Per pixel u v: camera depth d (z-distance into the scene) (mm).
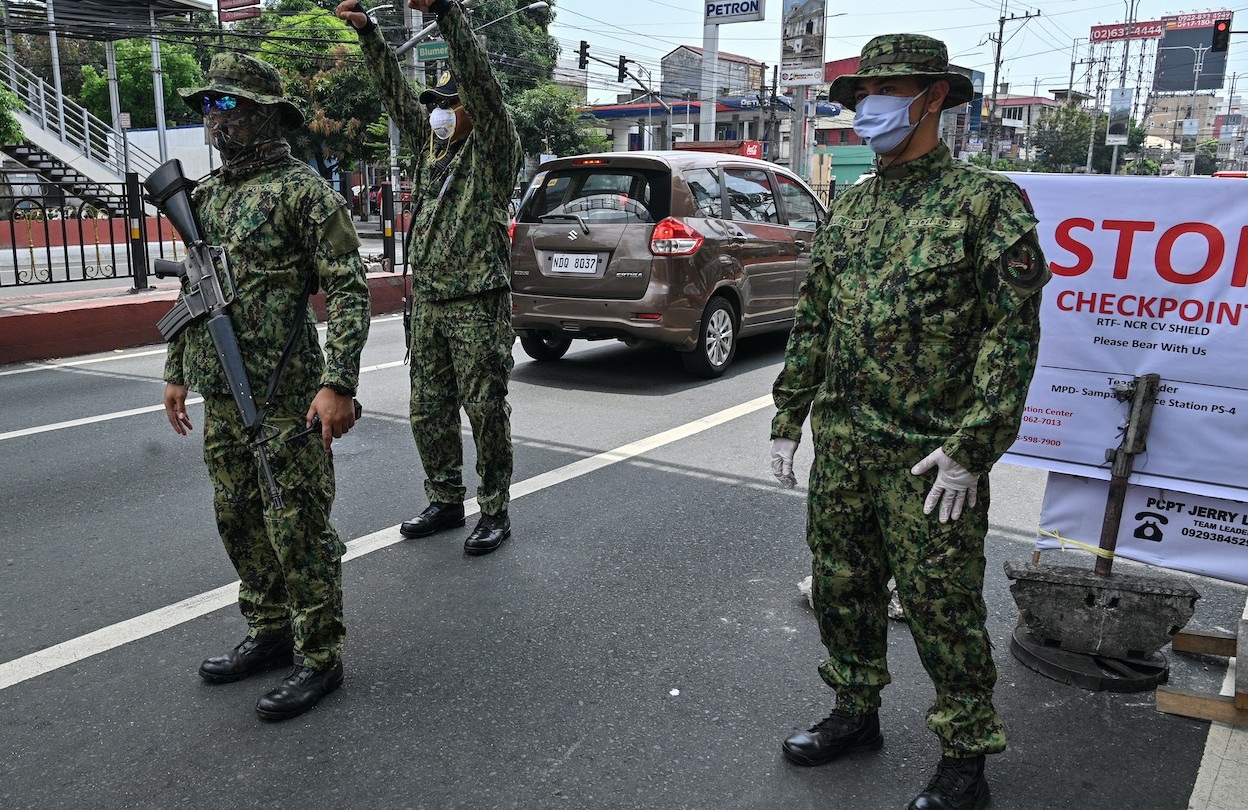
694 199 6863
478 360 3711
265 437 2529
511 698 2738
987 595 3477
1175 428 2846
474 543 3793
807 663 2955
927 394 2072
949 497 2012
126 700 2715
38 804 2250
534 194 7137
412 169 3906
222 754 2459
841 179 59469
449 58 3285
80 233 10570
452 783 2338
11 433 5574
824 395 2250
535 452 5238
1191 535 2908
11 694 2742
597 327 6777
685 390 6879
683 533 4043
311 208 2512
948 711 2215
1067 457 3016
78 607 3301
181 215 2590
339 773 2379
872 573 2318
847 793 2311
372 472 4867
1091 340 2926
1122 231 2828
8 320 7711
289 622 2889
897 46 2006
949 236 2016
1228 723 2629
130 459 5059
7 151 21250
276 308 2551
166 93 34281
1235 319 2721
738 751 2482
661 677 2861
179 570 3623
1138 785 2355
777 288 7855
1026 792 2322
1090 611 2863
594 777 2365
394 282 11281
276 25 32281
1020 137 76125
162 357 8102
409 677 2854
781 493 4586
